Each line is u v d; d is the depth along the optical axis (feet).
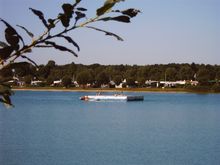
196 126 228.63
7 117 277.85
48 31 8.26
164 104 444.55
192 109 372.99
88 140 167.22
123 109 365.40
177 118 283.38
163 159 127.13
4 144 152.87
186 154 135.64
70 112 328.08
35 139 168.25
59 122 246.68
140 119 273.33
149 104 444.55
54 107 384.68
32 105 409.28
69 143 157.69
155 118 281.95
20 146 148.25
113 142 161.99
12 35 8.29
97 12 8.12
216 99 577.43
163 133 194.70
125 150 142.92
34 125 226.58
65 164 118.11
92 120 262.67
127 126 226.58
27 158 125.70
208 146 152.97
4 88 9.21
